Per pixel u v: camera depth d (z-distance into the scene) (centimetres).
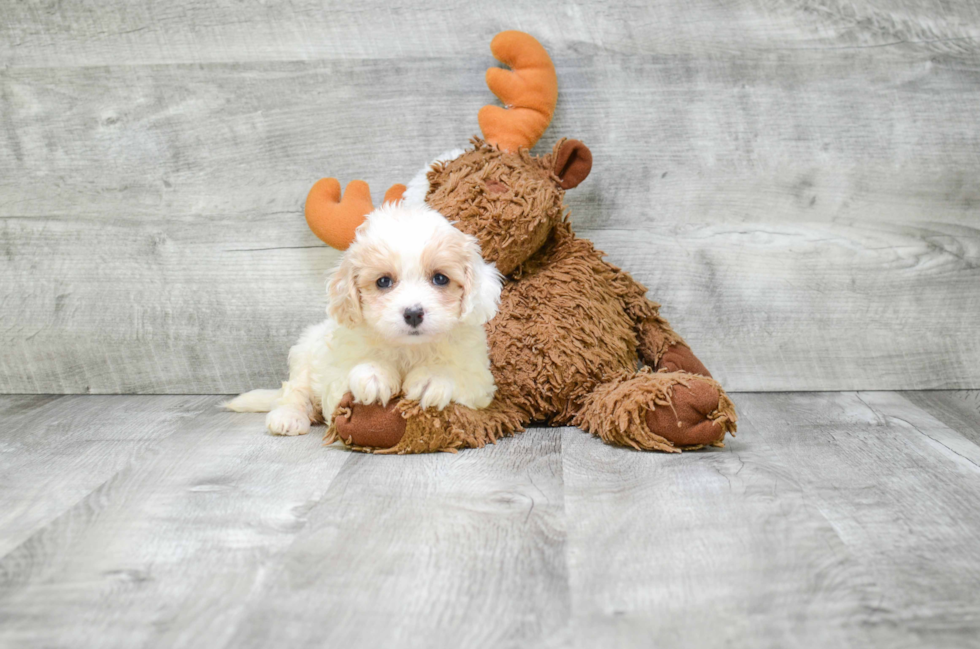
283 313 209
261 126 203
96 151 205
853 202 201
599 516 117
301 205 205
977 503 123
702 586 95
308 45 200
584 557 103
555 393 170
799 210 202
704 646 82
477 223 166
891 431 167
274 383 211
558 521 115
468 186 168
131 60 202
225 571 100
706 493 127
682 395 149
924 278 204
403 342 144
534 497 125
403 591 94
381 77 200
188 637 84
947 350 206
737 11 195
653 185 201
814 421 176
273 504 123
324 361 165
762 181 201
